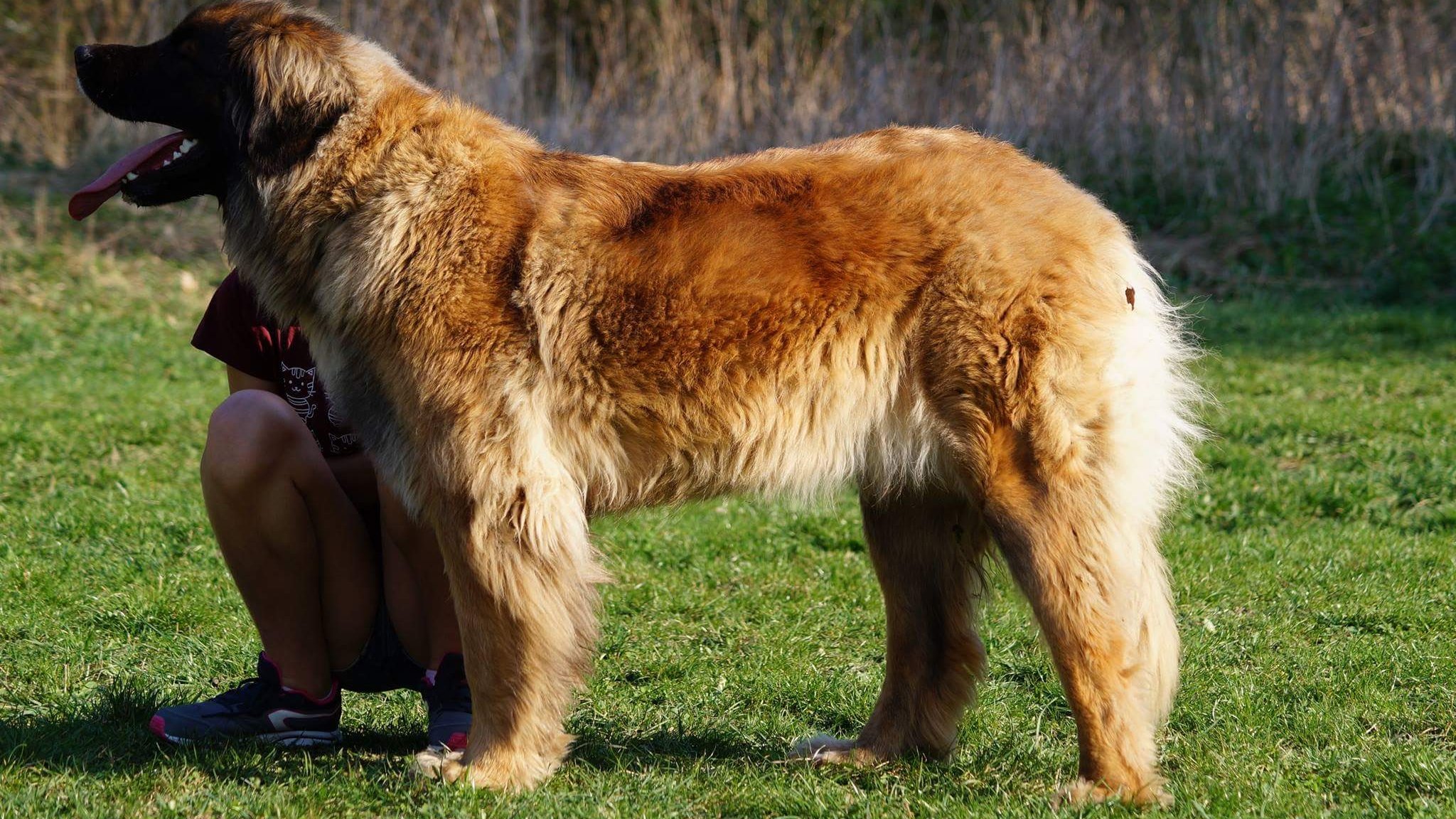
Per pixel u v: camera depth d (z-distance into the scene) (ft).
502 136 21.58
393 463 20.83
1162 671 20.75
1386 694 25.20
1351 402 54.65
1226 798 20.01
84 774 20.84
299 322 21.84
